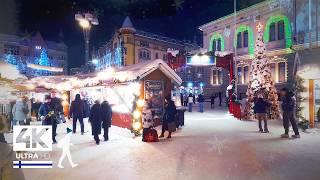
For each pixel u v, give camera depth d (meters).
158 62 14.73
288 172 7.18
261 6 30.06
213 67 37.38
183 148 10.34
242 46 32.97
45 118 11.54
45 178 7.00
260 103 14.02
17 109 13.34
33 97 22.05
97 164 8.23
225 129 15.17
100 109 11.50
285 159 8.49
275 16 28.84
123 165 8.07
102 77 17.36
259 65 19.44
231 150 9.88
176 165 8.00
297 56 16.47
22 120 13.41
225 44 35.28
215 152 9.59
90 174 7.27
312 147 10.23
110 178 6.90
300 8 17.36
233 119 20.09
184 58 21.86
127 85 14.90
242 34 32.97
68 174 7.31
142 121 13.71
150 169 7.63
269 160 8.40
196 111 26.86
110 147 10.69
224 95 35.59
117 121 16.41
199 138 12.44
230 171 7.34
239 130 14.77
